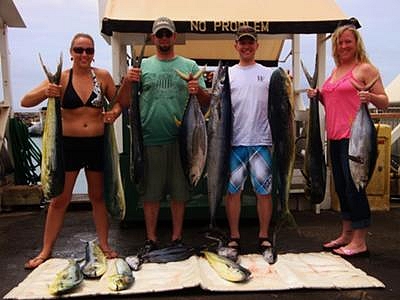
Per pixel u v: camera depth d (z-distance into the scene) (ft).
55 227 13.00
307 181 13.08
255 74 12.85
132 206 16.29
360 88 12.08
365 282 10.93
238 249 13.35
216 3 17.69
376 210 18.95
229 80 12.72
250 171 13.12
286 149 12.40
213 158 12.45
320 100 13.53
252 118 12.81
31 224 17.72
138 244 14.70
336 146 12.96
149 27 16.26
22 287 10.85
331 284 10.79
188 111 12.00
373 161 12.16
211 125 12.39
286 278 11.19
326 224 16.87
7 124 21.30
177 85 12.64
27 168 21.65
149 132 12.75
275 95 12.28
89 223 17.71
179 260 12.37
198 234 15.72
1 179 20.35
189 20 16.51
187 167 12.32
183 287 10.57
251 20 16.65
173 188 13.15
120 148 17.02
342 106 12.65
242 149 13.00
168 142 12.86
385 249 13.79
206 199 16.63
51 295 10.37
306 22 16.65
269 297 10.34
